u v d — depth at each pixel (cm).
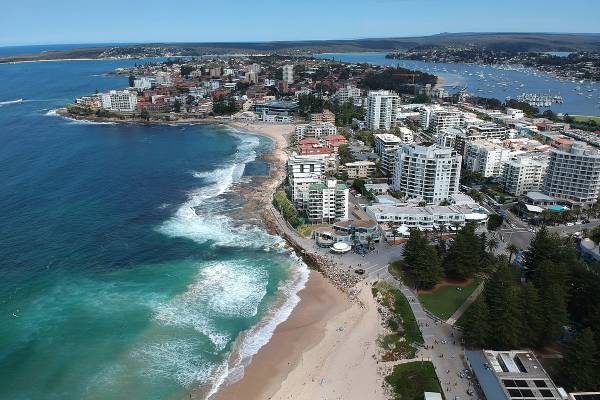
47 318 14162
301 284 16638
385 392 11269
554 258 15800
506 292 12588
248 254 18775
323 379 11869
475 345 12731
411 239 16825
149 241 19612
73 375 11944
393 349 12812
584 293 13850
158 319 14350
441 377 11588
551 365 11969
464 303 14988
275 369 12306
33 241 19050
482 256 16938
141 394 11412
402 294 15550
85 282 16262
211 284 16475
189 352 12950
